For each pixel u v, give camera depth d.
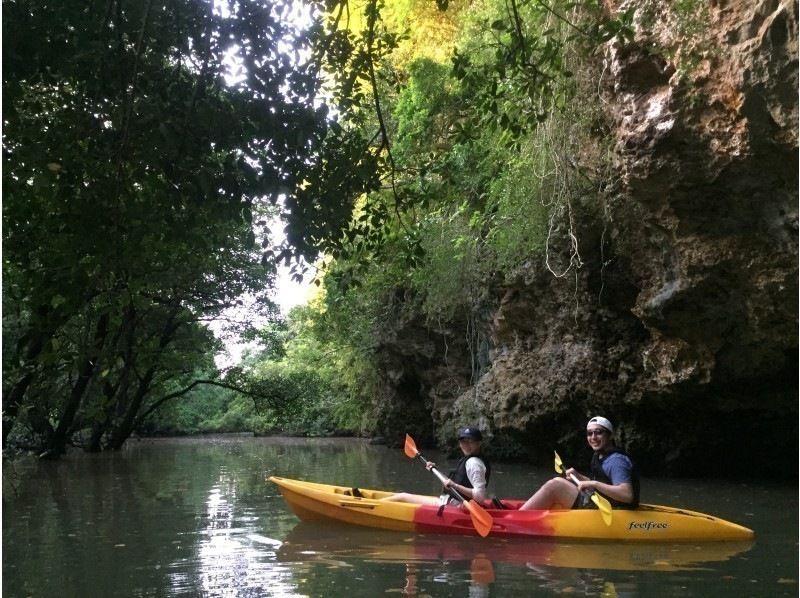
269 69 4.64
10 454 14.56
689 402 10.02
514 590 4.37
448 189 8.12
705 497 8.59
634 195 8.52
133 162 4.68
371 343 19.72
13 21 4.11
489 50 9.76
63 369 6.04
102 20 4.43
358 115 5.45
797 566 4.96
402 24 12.16
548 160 9.59
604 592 4.32
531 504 6.36
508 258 11.29
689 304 8.84
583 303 10.93
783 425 10.05
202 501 8.62
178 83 4.62
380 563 5.16
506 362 12.80
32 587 4.66
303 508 6.95
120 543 6.05
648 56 7.99
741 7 7.03
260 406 22.53
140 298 4.89
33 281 4.53
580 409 11.41
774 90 6.80
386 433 21.09
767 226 7.94
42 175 4.22
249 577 4.79
